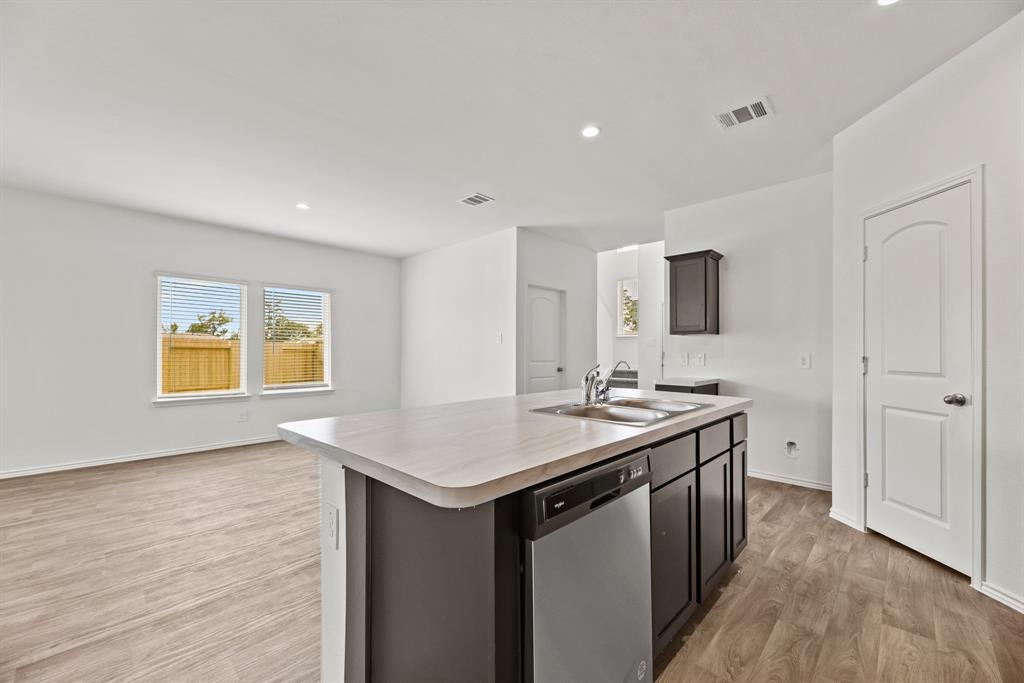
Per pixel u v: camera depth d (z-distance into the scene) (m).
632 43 2.01
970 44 2.02
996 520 1.92
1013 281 1.86
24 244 3.87
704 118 2.66
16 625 1.77
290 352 5.57
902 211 2.38
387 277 6.59
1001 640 1.63
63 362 4.04
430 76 2.25
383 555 1.14
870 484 2.61
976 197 2.00
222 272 4.98
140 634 1.71
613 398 2.42
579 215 4.59
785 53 2.08
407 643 1.08
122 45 2.00
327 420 1.71
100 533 2.67
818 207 3.51
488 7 1.79
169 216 4.61
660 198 4.04
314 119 2.66
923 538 2.27
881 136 2.52
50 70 2.18
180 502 3.21
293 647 1.64
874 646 1.61
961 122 2.07
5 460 3.79
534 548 1.00
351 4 1.77
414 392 6.48
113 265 4.30
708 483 1.91
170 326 4.67
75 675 1.49
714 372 4.05
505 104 2.50
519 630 1.01
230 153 3.12
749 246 3.87
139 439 4.43
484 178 3.58
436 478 0.93
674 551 1.62
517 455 1.13
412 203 4.21
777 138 2.91
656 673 1.49
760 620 1.78
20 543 2.53
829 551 2.38
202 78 2.25
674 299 4.09
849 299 2.76
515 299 5.05
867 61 2.14
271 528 2.75
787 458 3.64
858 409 2.67
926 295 2.25
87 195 3.98
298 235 5.39
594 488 1.17
